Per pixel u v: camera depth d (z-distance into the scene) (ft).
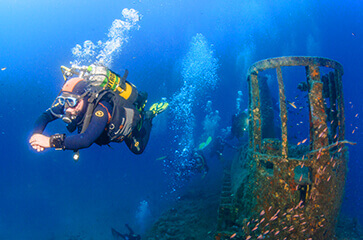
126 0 198.49
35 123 4.99
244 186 11.78
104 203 39.99
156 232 17.10
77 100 4.82
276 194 8.87
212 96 119.34
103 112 5.02
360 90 101.09
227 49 168.14
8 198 60.44
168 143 69.00
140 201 33.60
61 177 72.74
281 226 8.88
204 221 16.29
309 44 162.71
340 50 163.73
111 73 5.84
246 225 9.80
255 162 9.80
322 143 8.45
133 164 61.16
